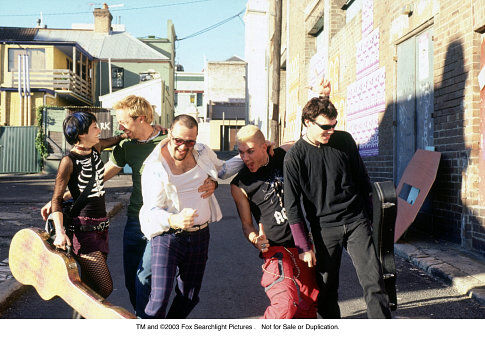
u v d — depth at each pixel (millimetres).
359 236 2910
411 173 7172
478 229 5723
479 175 5848
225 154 33438
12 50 28609
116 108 3146
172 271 2668
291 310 2680
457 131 6227
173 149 2637
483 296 4121
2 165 23125
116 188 14773
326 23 13430
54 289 2676
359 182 3104
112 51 35594
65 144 23375
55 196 2807
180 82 56688
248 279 4957
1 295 3975
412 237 6855
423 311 3922
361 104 10523
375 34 9594
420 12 7422
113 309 2439
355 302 4195
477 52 5840
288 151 2965
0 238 6551
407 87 8102
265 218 2977
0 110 26609
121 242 6863
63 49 30047
